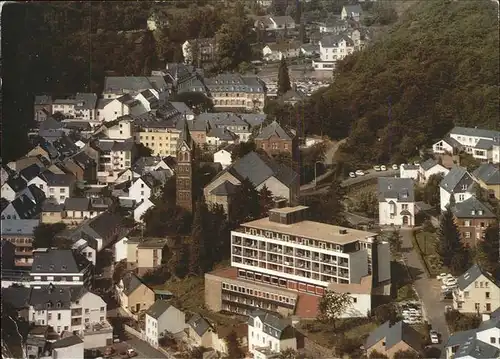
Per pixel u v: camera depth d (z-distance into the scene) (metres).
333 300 124.56
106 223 154.50
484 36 186.38
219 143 173.12
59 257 142.38
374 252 129.50
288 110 178.38
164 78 198.25
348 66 188.62
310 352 120.19
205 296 137.00
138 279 140.38
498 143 163.00
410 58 183.75
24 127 183.00
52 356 128.12
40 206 160.00
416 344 117.62
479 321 121.44
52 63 194.75
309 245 130.62
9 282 143.12
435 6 197.50
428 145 170.50
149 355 127.56
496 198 149.12
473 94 175.00
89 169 171.50
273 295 131.62
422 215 149.75
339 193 154.62
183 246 145.38
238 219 145.38
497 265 134.25
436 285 131.50
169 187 156.75
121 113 189.75
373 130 171.62
